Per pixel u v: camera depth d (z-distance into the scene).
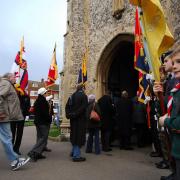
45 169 6.32
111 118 9.35
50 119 7.62
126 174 5.91
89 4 14.70
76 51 14.48
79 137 7.34
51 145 10.62
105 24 13.44
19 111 6.59
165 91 4.88
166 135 3.28
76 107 7.30
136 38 8.70
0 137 6.14
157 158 7.83
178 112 2.74
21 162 6.25
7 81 6.32
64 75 14.98
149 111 7.74
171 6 8.86
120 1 12.45
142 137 10.19
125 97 9.77
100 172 6.08
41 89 7.72
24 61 9.31
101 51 13.52
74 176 5.69
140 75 8.55
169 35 3.58
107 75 13.78
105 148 9.23
